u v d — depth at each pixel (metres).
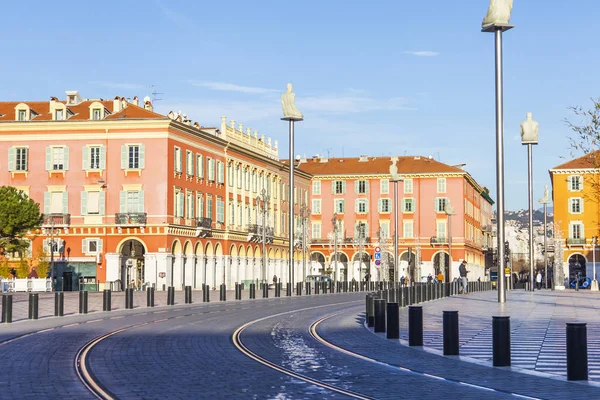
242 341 23.95
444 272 132.50
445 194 133.75
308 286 70.44
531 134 70.94
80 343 23.38
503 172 39.97
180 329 28.70
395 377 16.22
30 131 82.62
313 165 142.25
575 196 122.56
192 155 87.62
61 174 82.12
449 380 15.80
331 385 15.09
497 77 39.50
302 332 27.33
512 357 19.48
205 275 90.75
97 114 83.31
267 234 110.44
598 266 121.00
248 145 105.81
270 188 113.88
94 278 81.25
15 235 74.75
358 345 22.69
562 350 20.86
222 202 96.12
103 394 14.00
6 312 33.12
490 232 178.62
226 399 13.47
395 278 76.69
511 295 62.03
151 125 81.31
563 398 13.59
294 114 65.19
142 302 52.84
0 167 82.88
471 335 24.88
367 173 136.62
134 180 81.44
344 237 137.25
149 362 18.66
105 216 81.50
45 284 76.88
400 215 135.25
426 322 30.72
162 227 80.69
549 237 139.25
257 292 79.00
